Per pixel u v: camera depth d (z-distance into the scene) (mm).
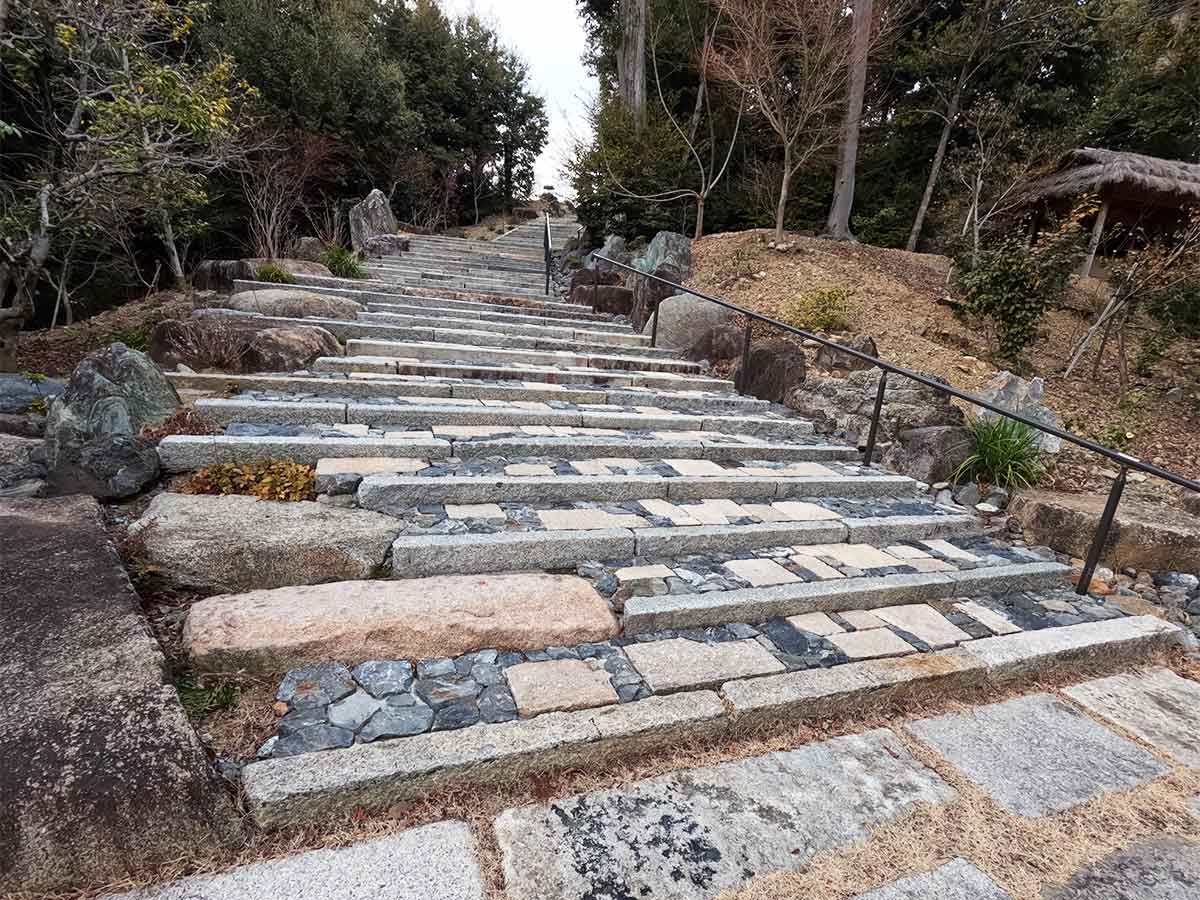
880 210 12570
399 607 2164
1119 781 1987
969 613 2912
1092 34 11422
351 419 3807
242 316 5488
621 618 2408
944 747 2076
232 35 11422
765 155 13383
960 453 4504
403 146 15172
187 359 4246
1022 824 1760
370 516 2711
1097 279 9742
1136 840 1742
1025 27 10953
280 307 5906
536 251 12609
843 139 10883
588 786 1739
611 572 2738
